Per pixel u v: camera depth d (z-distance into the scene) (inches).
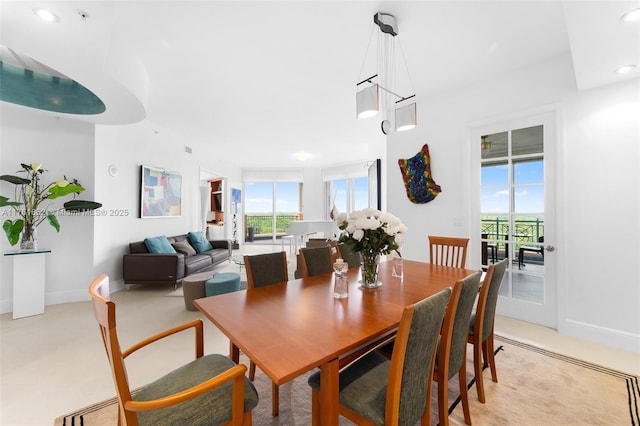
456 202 134.3
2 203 116.0
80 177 145.2
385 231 73.1
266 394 73.1
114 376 37.6
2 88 114.0
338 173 348.8
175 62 110.2
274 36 94.0
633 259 92.7
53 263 139.9
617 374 79.5
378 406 44.6
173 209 217.2
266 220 384.5
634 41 71.4
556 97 107.0
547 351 92.4
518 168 117.7
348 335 46.7
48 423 62.2
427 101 144.3
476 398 70.4
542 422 62.1
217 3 78.7
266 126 196.9
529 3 79.0
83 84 95.7
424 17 84.7
